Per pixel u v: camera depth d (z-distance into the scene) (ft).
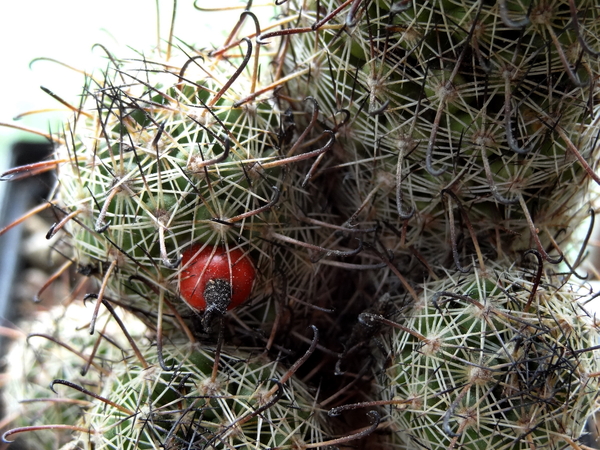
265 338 0.22
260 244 0.20
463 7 0.17
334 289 0.24
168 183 0.19
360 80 0.20
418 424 0.19
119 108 0.19
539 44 0.17
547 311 0.19
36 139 0.41
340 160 0.23
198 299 0.19
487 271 0.20
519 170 0.19
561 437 0.18
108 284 0.22
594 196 0.26
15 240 0.39
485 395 0.17
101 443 0.20
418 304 0.20
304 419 0.20
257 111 0.21
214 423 0.19
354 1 0.17
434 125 0.18
